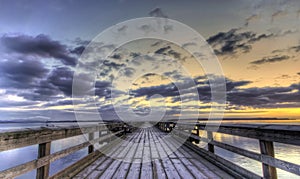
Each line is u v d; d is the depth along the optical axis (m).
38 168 1.98
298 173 1.49
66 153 2.53
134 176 2.80
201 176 2.74
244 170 2.40
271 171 1.91
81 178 2.68
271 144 1.95
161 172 3.00
